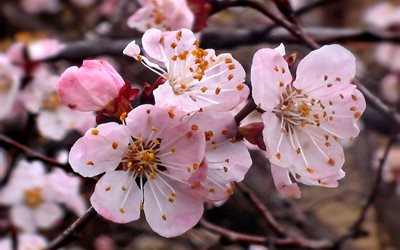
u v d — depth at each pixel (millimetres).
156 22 296
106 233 450
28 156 301
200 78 237
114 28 454
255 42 377
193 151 234
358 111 245
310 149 244
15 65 404
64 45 414
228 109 235
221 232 343
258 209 357
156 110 233
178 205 237
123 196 235
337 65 244
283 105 241
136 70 463
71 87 240
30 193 414
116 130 233
